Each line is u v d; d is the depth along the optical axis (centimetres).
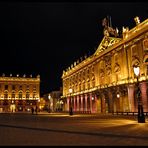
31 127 1855
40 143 1038
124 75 5197
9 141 1101
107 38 6238
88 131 1508
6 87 11119
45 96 13662
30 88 11388
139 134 1325
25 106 11169
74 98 8494
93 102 6862
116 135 1289
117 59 5606
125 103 5112
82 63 7912
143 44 4631
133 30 4997
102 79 6388
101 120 2781
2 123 2352
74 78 8669
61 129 1661
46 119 3153
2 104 10912
